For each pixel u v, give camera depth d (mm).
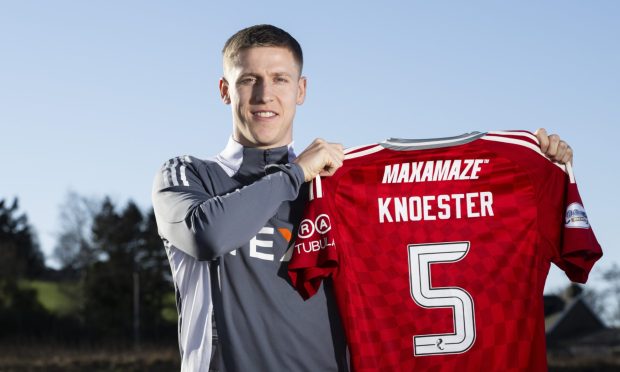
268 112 4117
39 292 58938
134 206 61656
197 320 3949
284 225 4074
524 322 4250
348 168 4312
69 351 38812
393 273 4258
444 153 4383
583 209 4266
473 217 4328
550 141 4305
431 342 4219
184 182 4059
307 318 3977
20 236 67000
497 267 4289
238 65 4133
